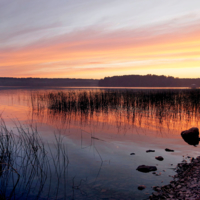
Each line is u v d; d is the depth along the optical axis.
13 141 4.97
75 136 5.66
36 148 4.53
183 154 4.25
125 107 11.87
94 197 2.65
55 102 13.51
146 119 8.34
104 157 4.07
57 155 4.17
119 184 2.99
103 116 9.18
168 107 11.31
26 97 19.48
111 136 5.67
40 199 2.63
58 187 2.94
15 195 2.74
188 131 5.57
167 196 2.62
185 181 3.00
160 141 5.20
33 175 3.32
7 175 3.34
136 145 4.87
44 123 7.52
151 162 3.82
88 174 3.34
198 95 13.96
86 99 13.81
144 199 2.59
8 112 10.36
